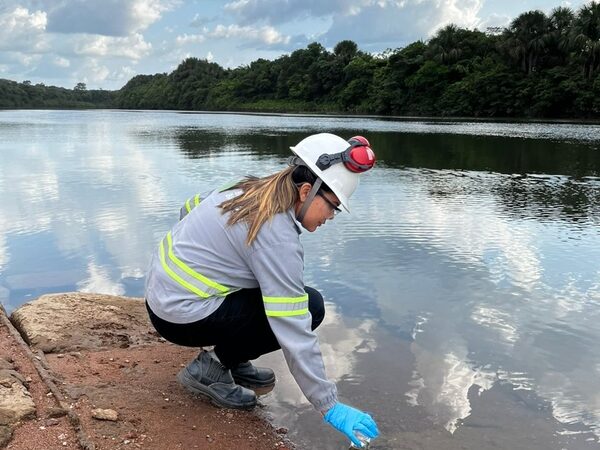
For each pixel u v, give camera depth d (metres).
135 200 6.55
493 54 56.62
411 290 3.67
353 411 1.94
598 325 3.15
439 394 2.45
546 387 2.52
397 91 58.47
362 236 4.98
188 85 103.88
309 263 4.21
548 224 5.49
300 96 78.19
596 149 14.31
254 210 1.93
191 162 10.37
